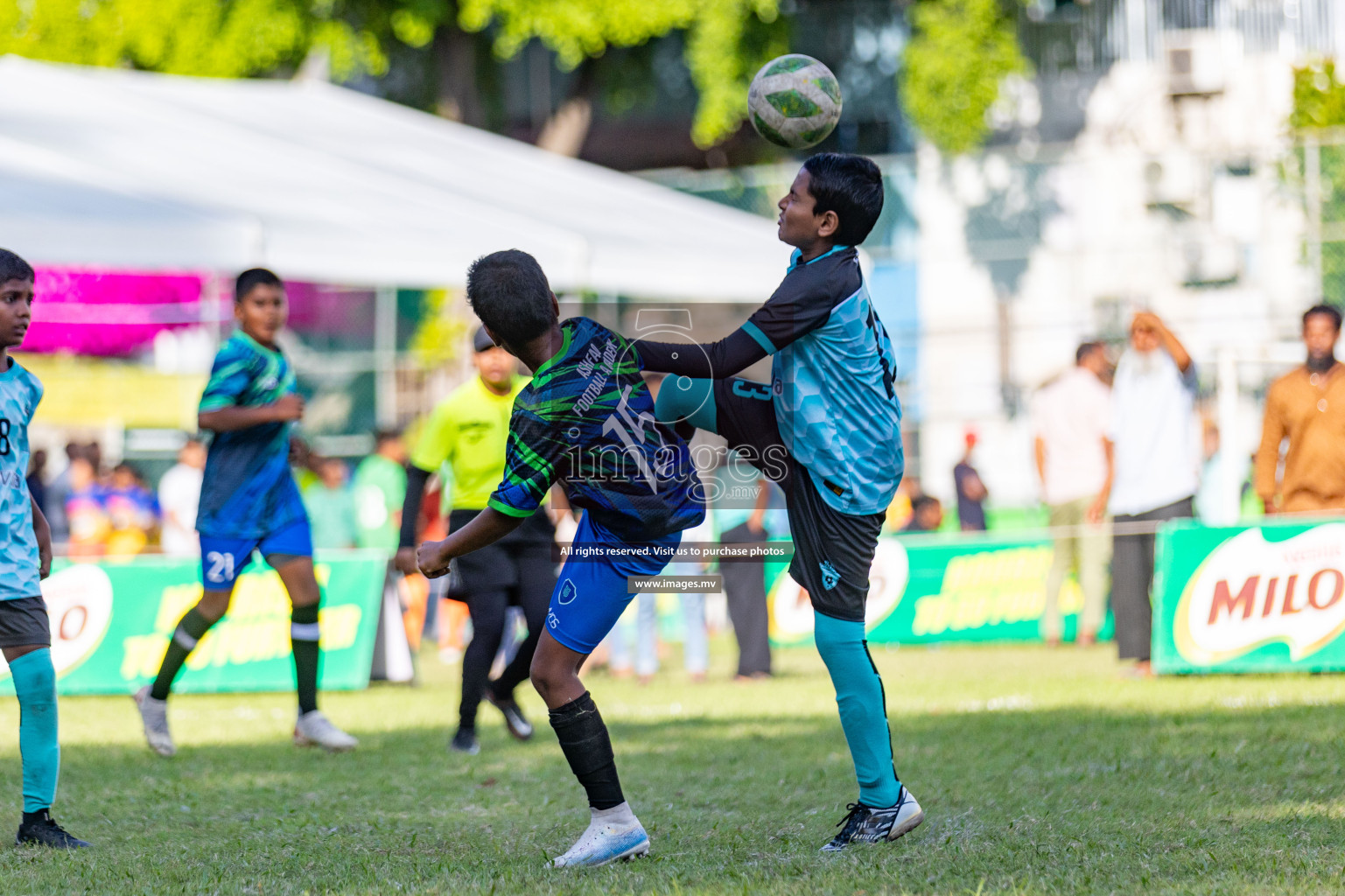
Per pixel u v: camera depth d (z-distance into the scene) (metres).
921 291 25.22
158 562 16.33
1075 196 26.91
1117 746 10.23
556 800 8.88
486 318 6.61
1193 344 22.33
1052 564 19.56
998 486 22.67
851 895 5.76
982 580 19.61
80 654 16.03
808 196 6.96
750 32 34.12
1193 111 33.00
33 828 7.46
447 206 17.80
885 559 19.70
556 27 33.53
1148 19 33.94
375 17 35.06
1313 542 15.33
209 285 29.00
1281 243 23.34
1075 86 34.41
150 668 16.14
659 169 41.31
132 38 34.50
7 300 7.56
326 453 31.95
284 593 16.42
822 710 13.73
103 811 8.54
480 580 11.43
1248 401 21.80
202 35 34.53
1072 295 24.53
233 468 11.17
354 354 33.66
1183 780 8.72
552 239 17.19
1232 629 15.41
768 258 20.88
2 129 15.91
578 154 42.00
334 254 15.59
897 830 7.04
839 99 7.53
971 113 32.94
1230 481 18.48
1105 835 7.04
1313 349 15.84
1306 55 32.31
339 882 6.36
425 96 39.62
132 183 15.09
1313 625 15.21
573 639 6.84
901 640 19.48
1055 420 19.53
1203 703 12.77
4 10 34.28
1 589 7.44
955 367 22.97
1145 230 25.45
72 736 12.40
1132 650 15.87
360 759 10.89
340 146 20.55
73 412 27.02
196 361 29.72
